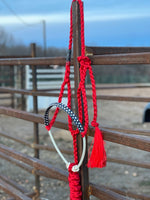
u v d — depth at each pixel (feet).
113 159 8.55
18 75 29.40
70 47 4.75
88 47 4.89
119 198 4.61
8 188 7.91
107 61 4.36
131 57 4.00
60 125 5.51
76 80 4.74
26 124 23.67
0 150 8.71
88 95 5.41
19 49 78.38
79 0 4.52
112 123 22.74
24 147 16.62
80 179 4.91
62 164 13.66
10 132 20.67
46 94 8.95
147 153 15.42
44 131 19.25
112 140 4.50
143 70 78.28
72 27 4.68
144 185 11.37
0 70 30.94
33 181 12.09
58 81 29.89
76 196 4.83
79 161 4.83
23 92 9.62
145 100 8.45
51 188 11.35
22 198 7.22
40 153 15.38
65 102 7.38
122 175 12.46
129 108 31.12
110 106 30.78
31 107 28.89
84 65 4.46
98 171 12.96
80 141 4.75
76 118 4.33
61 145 16.44
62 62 5.48
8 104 32.60
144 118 16.28
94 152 4.38
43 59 5.98
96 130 4.42
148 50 6.15
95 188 4.95
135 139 4.13
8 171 13.19
